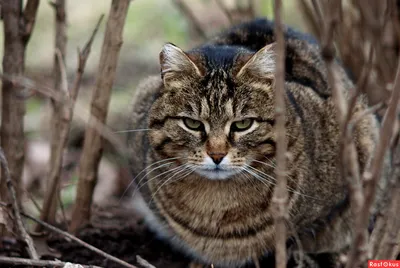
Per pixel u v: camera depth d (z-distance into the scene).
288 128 4.35
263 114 4.34
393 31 5.82
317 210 4.67
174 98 4.42
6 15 4.74
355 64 5.98
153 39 8.84
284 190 3.31
